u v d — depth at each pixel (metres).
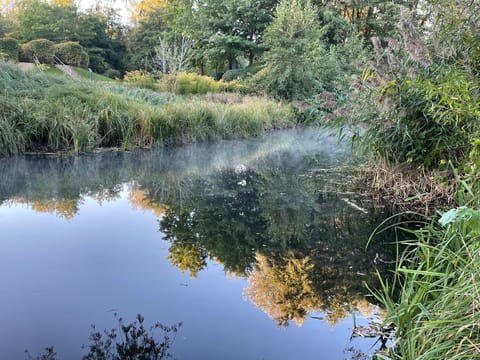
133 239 2.40
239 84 12.02
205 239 2.42
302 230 2.58
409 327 1.29
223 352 1.35
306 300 1.70
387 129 3.12
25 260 2.04
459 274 1.36
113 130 5.90
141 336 1.42
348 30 13.93
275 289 1.80
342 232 2.52
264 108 8.92
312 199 3.31
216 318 1.56
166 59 13.51
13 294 1.70
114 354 1.31
